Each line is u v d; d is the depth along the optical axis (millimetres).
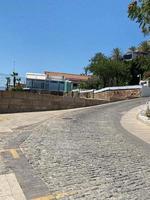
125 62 86438
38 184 7141
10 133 15086
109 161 9523
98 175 7930
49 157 9766
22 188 6883
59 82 56469
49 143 12281
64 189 6824
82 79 105312
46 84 54781
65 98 36969
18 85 40812
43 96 33812
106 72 83625
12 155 9922
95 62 88000
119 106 36781
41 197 6352
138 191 6797
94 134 15469
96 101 42625
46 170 8273
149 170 8578
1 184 7145
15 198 6316
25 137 13727
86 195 6465
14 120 22547
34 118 24281
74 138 13844
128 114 28281
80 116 25172
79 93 56375
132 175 8031
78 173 8062
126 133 16453
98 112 29375
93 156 10148
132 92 55844
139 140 14133
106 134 15695
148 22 15641
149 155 10648
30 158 9555
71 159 9586
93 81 85562
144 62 27531
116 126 19562
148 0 15086
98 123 20781
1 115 26828
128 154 10711
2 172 8047
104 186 7070
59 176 7762
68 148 11375
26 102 31938
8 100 30391
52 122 20469
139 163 9391
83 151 10922
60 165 8812
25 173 7977
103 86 83625
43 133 15156
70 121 21344
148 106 31312
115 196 6438
